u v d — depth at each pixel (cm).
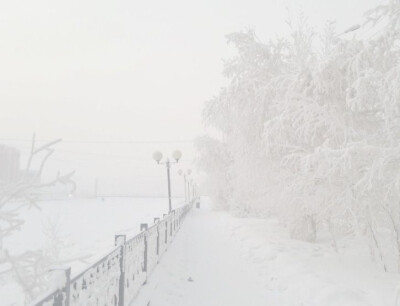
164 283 715
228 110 1412
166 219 1161
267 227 1653
